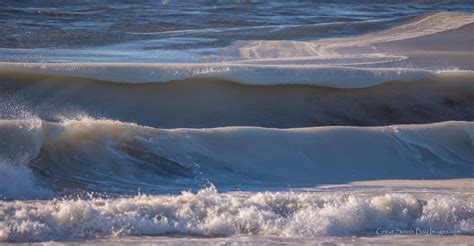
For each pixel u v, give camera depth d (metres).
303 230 29.23
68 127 41.53
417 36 122.50
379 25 135.62
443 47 112.38
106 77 64.81
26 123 40.69
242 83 66.94
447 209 31.83
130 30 125.31
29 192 36.22
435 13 146.12
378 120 67.12
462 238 29.12
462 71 71.88
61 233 27.58
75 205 28.95
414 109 68.38
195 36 118.31
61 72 64.38
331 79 68.31
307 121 65.88
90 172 40.03
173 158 41.88
